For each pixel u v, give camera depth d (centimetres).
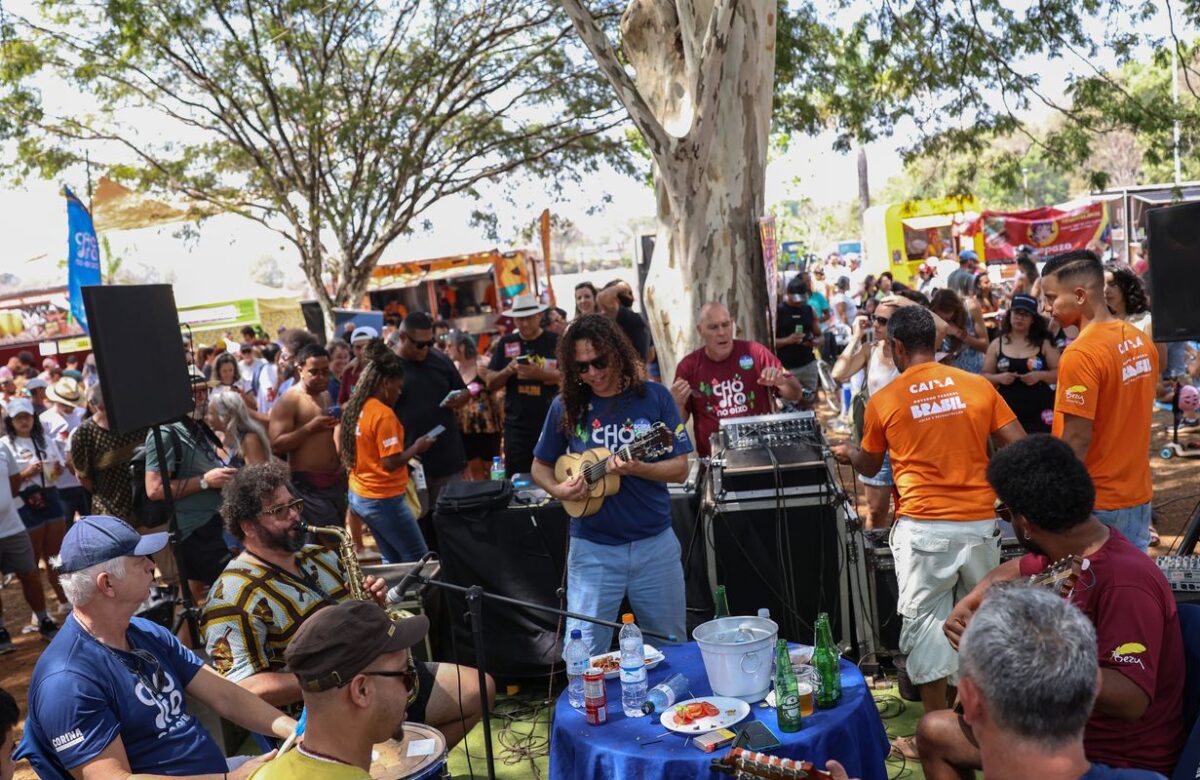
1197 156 1116
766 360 562
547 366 784
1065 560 281
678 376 573
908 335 424
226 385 1061
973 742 308
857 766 320
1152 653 265
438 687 434
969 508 410
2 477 731
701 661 382
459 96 1817
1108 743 279
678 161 691
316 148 1688
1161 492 867
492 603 548
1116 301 547
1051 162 1162
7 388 1156
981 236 2211
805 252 3334
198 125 1775
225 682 348
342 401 961
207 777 304
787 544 521
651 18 743
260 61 1578
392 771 325
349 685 232
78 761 296
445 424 732
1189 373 983
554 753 346
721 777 299
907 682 496
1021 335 645
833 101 1251
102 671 308
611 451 446
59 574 311
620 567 446
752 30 686
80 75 1581
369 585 407
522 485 603
